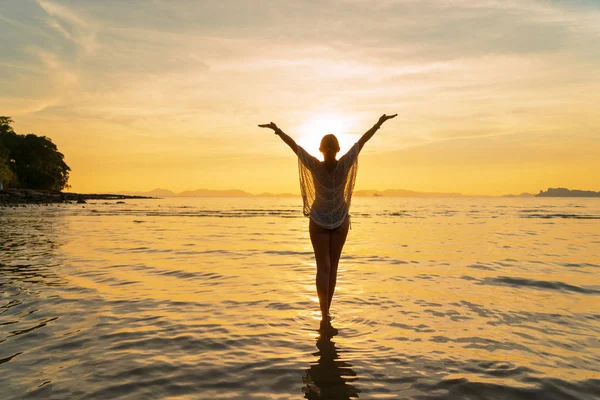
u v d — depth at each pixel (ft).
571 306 15.81
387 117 15.10
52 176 323.16
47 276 21.20
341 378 9.48
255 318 14.21
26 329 12.76
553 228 60.13
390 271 23.62
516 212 139.33
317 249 14.60
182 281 20.47
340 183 14.48
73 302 16.07
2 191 220.64
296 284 19.89
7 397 8.44
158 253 30.76
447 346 11.58
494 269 24.21
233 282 20.31
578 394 8.74
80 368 9.91
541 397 8.61
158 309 15.24
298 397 8.56
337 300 16.87
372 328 13.21
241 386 9.04
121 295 17.34
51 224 63.31
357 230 56.34
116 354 10.80
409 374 9.71
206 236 45.75
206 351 11.09
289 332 12.76
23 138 320.50
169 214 113.80
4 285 18.93
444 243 38.99
